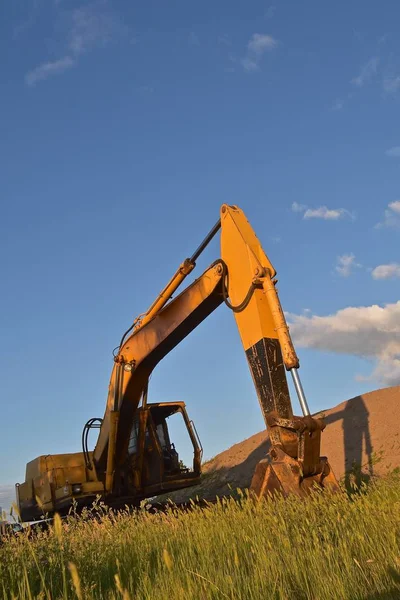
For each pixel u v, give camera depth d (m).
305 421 10.05
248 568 5.29
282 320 10.93
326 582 4.52
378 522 6.30
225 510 8.51
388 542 5.37
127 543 7.18
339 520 6.54
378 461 18.45
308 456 9.96
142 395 16.58
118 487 16.38
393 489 9.76
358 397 24.66
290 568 4.95
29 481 17.53
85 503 15.95
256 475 10.19
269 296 11.21
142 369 15.74
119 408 16.02
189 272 14.51
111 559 6.07
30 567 5.45
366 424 21.48
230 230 12.57
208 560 5.48
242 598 4.43
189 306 13.71
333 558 5.07
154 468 16.62
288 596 4.43
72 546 6.59
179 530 7.88
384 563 4.79
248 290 11.73
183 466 17.12
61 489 15.90
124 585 5.11
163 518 9.52
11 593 4.35
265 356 11.03
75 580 3.33
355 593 4.33
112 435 15.95
